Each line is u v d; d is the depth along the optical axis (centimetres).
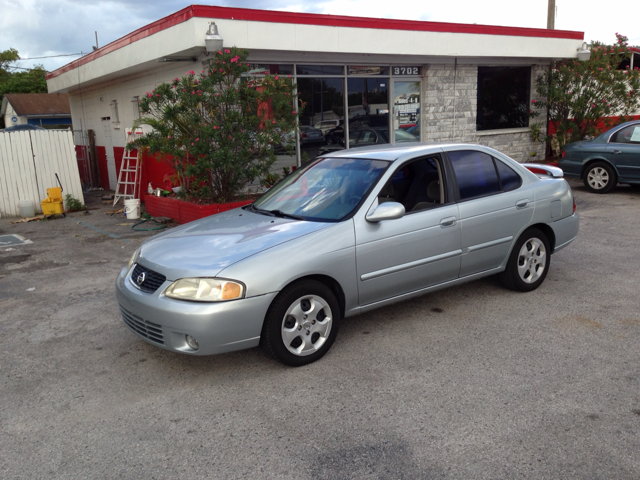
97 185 1753
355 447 309
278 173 1156
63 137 1271
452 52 1286
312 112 1194
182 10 977
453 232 485
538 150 1573
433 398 359
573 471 280
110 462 306
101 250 849
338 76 1214
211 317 367
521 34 1390
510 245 535
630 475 275
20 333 514
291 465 296
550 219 561
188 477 290
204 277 376
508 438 311
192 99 899
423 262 469
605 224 868
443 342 450
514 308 521
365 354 432
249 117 927
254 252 393
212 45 939
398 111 1327
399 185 471
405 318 508
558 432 314
